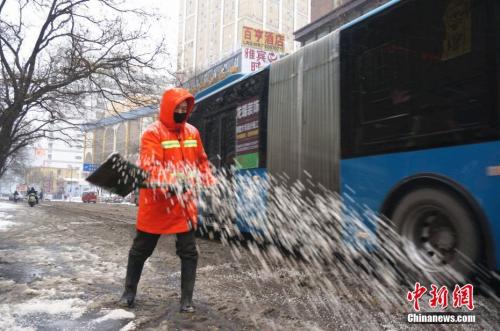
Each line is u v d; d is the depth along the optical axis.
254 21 67.31
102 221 14.51
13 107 16.78
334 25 27.92
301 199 6.12
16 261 6.26
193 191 3.76
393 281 4.69
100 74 16.03
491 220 3.64
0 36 16.59
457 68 4.07
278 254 6.72
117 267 5.77
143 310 3.72
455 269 3.93
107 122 19.89
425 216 4.32
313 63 6.18
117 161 3.20
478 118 3.83
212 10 72.50
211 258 6.62
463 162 3.91
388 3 4.98
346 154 5.34
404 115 4.57
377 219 4.80
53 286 4.59
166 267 5.85
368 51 5.18
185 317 3.55
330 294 4.36
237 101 8.17
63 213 20.22
